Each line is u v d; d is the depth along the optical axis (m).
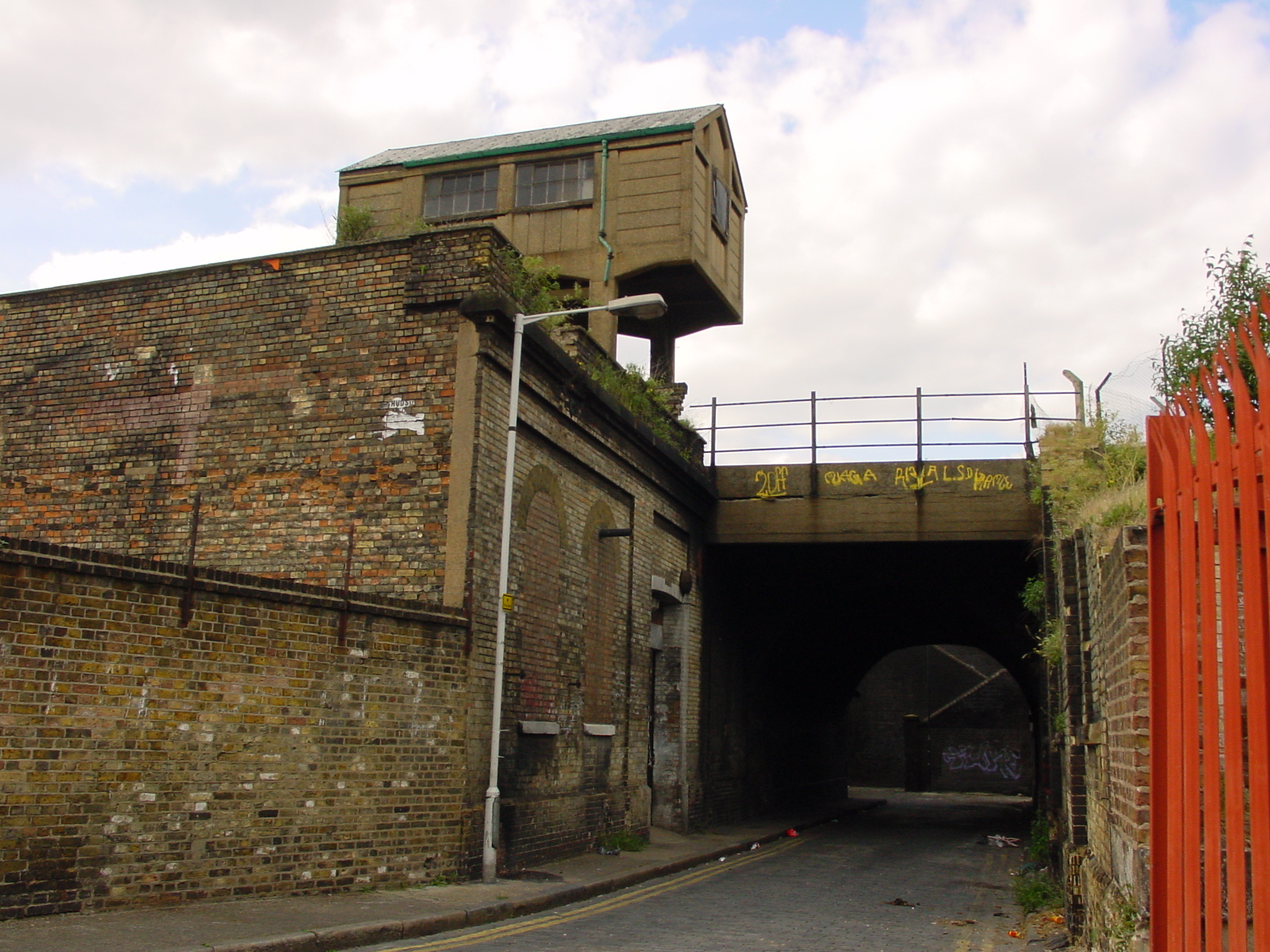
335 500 12.85
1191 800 3.23
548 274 18.56
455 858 11.38
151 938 7.37
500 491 12.85
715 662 22.11
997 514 20.27
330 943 8.02
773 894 13.29
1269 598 2.70
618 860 14.76
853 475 21.05
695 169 21.16
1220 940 2.92
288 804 9.63
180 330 14.07
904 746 51.97
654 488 18.56
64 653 8.00
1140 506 8.85
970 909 12.67
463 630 11.84
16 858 7.60
